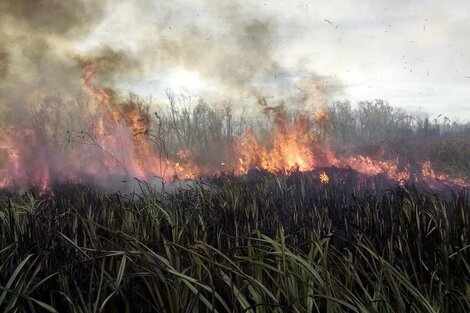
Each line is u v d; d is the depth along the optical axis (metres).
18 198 7.06
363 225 4.09
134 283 2.63
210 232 3.86
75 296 2.49
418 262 3.06
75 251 2.96
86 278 2.62
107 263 2.72
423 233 3.64
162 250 3.45
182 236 3.48
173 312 2.10
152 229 3.62
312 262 2.33
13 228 3.84
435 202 4.31
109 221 4.01
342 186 7.20
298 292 2.30
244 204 5.15
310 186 7.26
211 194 5.88
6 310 2.04
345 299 2.16
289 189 6.91
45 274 2.67
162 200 5.67
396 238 3.42
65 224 3.88
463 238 3.21
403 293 2.31
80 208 5.30
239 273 2.07
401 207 4.11
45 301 2.52
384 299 2.03
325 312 2.31
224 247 3.10
